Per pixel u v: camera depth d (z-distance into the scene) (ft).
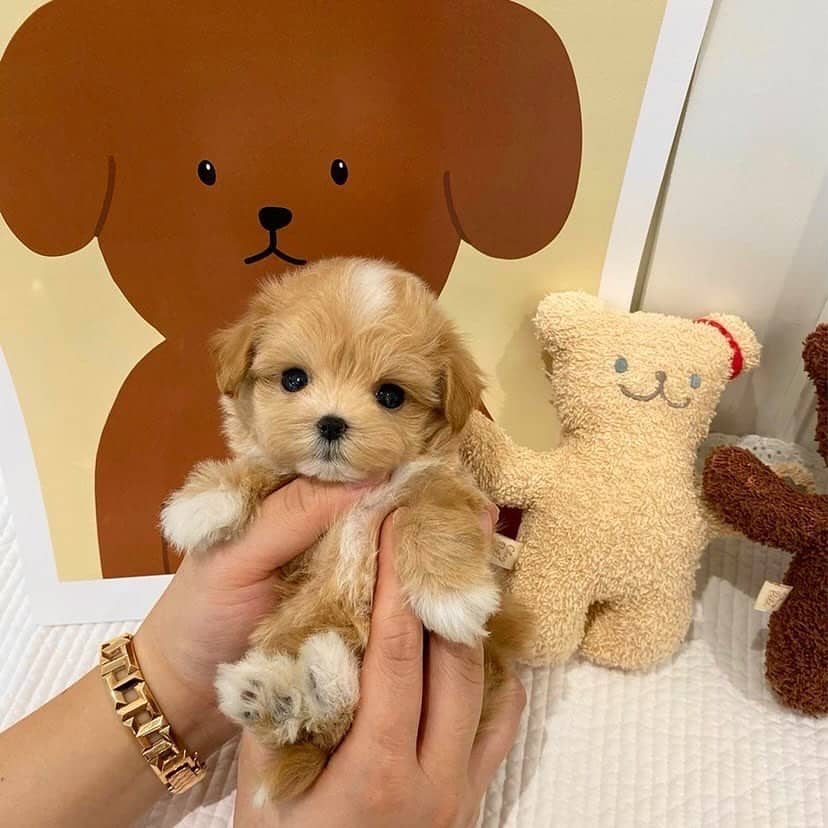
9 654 1.47
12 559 1.62
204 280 1.28
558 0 1.08
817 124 1.18
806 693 1.30
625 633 1.35
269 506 1.02
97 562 1.53
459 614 0.93
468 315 1.36
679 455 1.30
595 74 1.14
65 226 1.21
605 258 1.31
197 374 1.37
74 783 1.13
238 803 1.08
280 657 0.93
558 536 1.30
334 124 1.17
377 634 0.95
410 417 1.01
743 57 1.14
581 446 1.32
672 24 1.10
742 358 1.32
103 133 1.14
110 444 1.42
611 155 1.21
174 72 1.10
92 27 1.06
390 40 1.11
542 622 1.30
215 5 1.06
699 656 1.42
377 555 0.99
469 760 1.08
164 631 1.16
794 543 1.26
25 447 1.41
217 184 1.20
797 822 1.21
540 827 1.21
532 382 1.44
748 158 1.23
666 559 1.29
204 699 1.19
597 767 1.28
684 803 1.24
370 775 0.92
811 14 1.09
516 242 1.29
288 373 1.00
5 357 1.32
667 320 1.31
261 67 1.11
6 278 1.25
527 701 1.35
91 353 1.34
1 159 1.14
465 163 1.21
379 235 1.27
